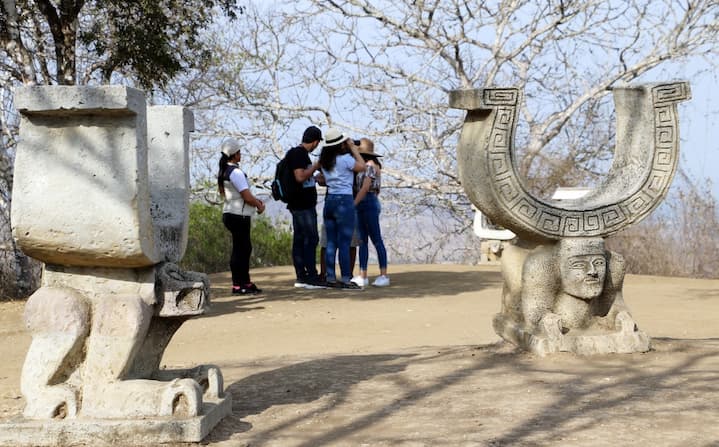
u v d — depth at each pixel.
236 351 7.52
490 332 8.30
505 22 18.64
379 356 6.53
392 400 4.94
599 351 5.96
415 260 21.77
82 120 4.02
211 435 4.23
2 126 12.24
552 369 5.59
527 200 6.01
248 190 11.25
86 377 4.18
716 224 16.03
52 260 4.23
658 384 5.15
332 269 12.14
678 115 6.24
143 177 4.07
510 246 6.54
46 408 4.09
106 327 4.18
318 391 5.25
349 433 4.29
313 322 9.10
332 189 11.70
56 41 11.56
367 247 12.44
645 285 12.77
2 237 12.45
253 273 14.99
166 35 11.69
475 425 4.35
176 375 4.59
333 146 11.51
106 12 11.82
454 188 19.55
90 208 4.02
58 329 4.18
